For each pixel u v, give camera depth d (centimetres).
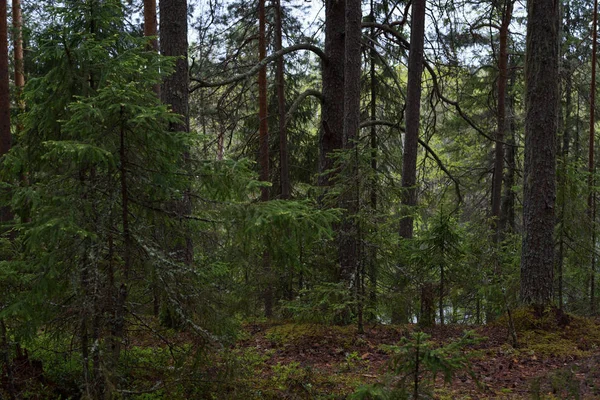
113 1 466
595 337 786
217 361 517
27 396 489
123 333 473
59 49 435
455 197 1967
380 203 838
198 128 1600
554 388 448
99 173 451
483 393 554
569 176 977
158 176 459
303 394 547
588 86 1725
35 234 375
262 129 1345
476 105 1744
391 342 779
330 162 1218
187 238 493
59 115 446
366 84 1572
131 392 427
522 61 1675
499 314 1039
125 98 395
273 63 1493
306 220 448
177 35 841
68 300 436
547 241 857
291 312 976
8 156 463
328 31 1244
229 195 467
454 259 886
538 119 855
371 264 805
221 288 506
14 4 1245
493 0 1455
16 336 444
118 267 445
